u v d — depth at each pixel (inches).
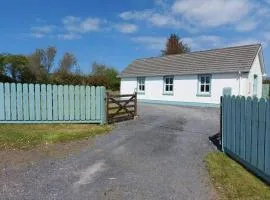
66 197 199.9
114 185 222.5
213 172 250.7
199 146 352.2
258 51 861.8
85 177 240.7
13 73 1252.5
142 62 1232.8
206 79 912.3
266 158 229.3
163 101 1051.9
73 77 1350.9
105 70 1860.2
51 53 1984.5
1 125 476.1
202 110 764.0
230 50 934.4
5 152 316.2
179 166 271.1
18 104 494.6
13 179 234.8
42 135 396.5
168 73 1022.4
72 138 386.6
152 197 200.2
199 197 199.8
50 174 247.4
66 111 510.3
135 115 592.4
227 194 204.1
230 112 309.4
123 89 1245.1
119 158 298.2
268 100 227.1
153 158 298.4
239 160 286.0
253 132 253.4
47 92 502.6
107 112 517.3
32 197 199.6
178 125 499.8
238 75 831.7
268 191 209.3
